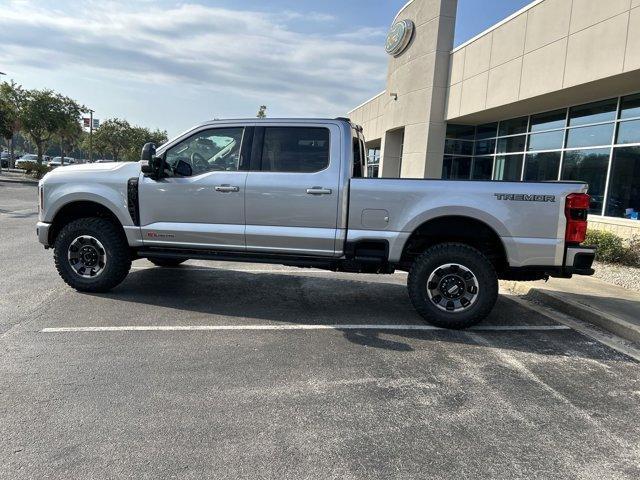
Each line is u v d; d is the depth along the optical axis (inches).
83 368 161.6
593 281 319.0
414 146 845.2
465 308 212.5
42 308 225.9
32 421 127.6
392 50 913.5
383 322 224.7
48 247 257.4
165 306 236.7
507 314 246.8
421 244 227.3
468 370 172.1
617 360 187.3
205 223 233.9
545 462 117.5
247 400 142.9
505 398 150.9
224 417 132.6
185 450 116.6
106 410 134.3
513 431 131.4
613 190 517.0
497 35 639.8
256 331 205.2
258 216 227.8
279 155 228.8
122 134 2659.9
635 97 489.4
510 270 212.5
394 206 214.5
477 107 689.6
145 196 238.1
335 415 136.2
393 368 171.2
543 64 546.9
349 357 179.8
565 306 254.8
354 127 242.7
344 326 216.4
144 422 128.7
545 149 636.1
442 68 786.8
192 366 166.1
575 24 498.0
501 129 747.4
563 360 185.3
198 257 237.1
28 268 309.1
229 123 233.9
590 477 112.2
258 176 227.1
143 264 340.5
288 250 227.1
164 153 239.5
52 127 1473.9
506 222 205.2
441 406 144.0
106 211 253.8
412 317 234.5
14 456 112.2
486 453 120.3
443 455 118.7
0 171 1550.2
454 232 217.0
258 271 328.5
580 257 201.8
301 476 108.4
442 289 214.4
